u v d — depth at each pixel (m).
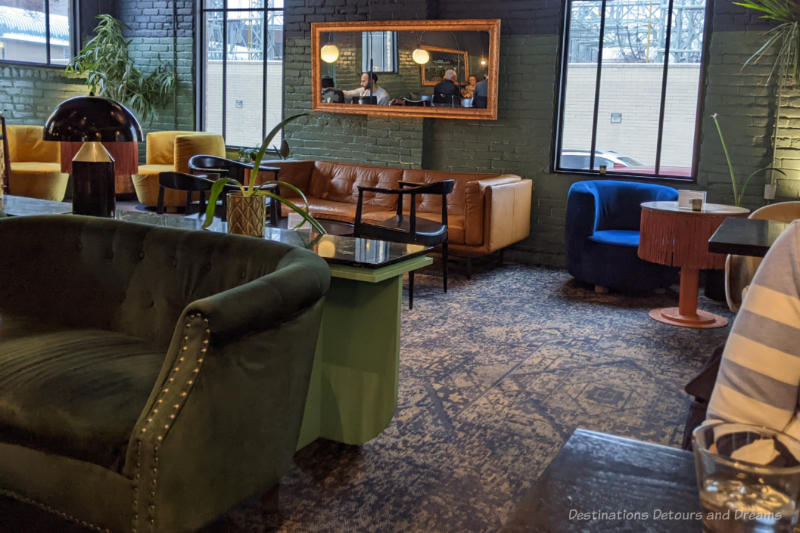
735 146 5.84
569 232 5.60
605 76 6.36
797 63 5.39
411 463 2.60
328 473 2.50
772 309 1.06
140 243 2.38
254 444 1.87
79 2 8.84
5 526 2.09
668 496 0.90
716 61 5.82
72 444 1.74
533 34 6.46
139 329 2.35
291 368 1.96
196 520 1.73
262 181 6.61
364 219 6.01
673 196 5.66
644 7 6.14
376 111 7.12
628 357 3.95
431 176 6.50
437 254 6.03
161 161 8.45
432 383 3.45
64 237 2.50
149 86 8.73
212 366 1.67
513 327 4.49
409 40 6.87
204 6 8.50
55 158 8.20
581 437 1.06
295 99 7.73
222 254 2.22
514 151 6.68
